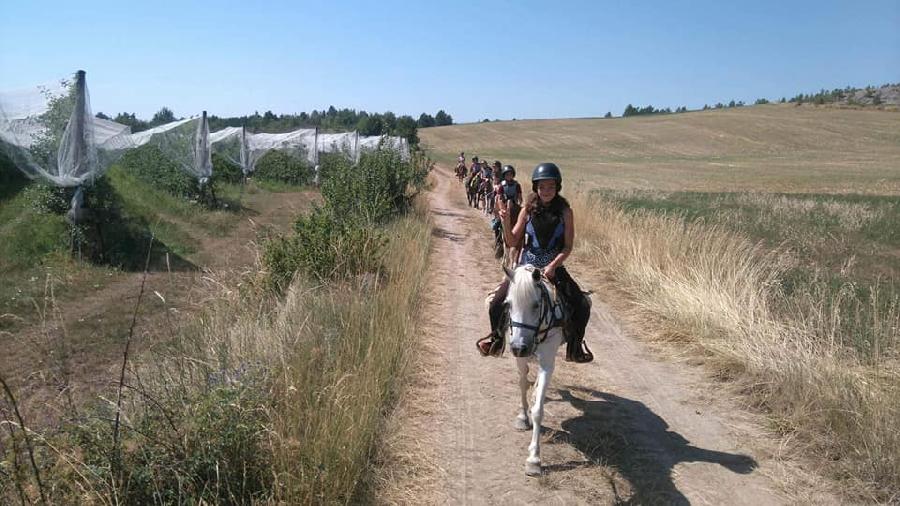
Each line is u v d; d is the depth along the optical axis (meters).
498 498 4.68
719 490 4.80
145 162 20.31
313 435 4.70
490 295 5.75
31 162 11.84
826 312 8.41
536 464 4.97
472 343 8.26
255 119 87.94
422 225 16.75
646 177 47.19
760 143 82.31
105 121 15.82
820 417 5.64
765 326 7.53
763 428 5.80
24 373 6.19
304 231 10.23
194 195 19.72
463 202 28.92
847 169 53.69
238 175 28.69
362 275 9.44
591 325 9.12
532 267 5.02
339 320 7.26
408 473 4.93
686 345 8.05
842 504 4.57
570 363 7.61
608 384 6.95
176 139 20.31
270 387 5.15
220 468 4.02
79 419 4.17
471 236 17.67
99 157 13.80
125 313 8.61
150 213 15.38
